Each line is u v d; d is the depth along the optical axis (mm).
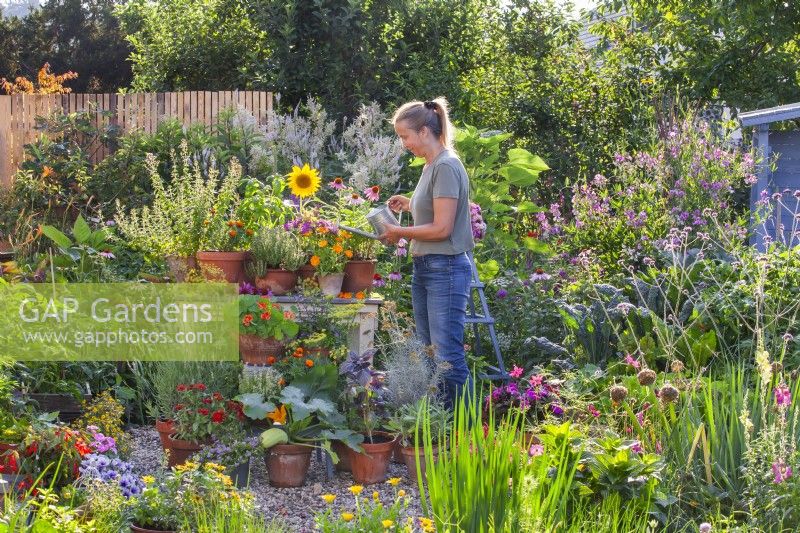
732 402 3854
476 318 5773
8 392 4109
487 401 5023
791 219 9445
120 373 5469
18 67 26594
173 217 5570
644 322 5547
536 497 3152
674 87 12008
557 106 11445
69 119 9281
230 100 9508
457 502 3047
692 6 12227
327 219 5258
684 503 3611
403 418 4285
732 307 5453
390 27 10773
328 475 4367
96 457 3586
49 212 8414
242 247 5184
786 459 3467
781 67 12117
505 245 7195
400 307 6234
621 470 3479
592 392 4711
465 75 11297
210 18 11492
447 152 4621
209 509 3383
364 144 8852
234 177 5684
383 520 3102
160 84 11578
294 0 10375
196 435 4230
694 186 7922
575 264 7039
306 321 4859
